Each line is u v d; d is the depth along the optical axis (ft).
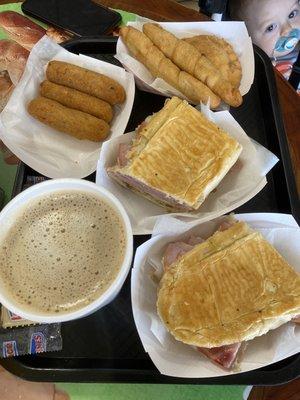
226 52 1.08
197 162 0.89
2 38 1.18
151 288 0.82
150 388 0.77
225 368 0.72
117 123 1.03
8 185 1.00
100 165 0.92
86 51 1.14
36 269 0.74
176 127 0.91
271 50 1.53
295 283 0.74
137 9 1.22
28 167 1.00
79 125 0.99
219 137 0.90
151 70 1.07
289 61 1.59
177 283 0.76
